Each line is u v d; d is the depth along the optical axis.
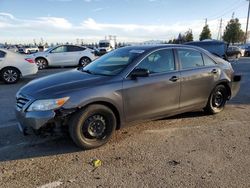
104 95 4.41
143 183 3.50
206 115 6.25
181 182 3.52
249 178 3.61
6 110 6.78
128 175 3.69
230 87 6.42
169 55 5.32
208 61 6.00
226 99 6.47
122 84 4.60
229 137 5.00
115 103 4.54
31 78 12.84
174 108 5.34
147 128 5.41
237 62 21.59
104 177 3.65
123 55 5.21
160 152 4.38
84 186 3.44
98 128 4.50
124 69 4.74
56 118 4.14
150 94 4.91
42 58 17.20
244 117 6.18
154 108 5.03
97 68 5.14
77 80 4.58
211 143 4.72
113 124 4.62
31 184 3.49
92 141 4.47
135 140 4.84
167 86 5.12
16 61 11.23
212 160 4.11
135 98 4.75
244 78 12.21
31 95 4.30
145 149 4.49
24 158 4.18
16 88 10.05
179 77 5.30
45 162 4.06
